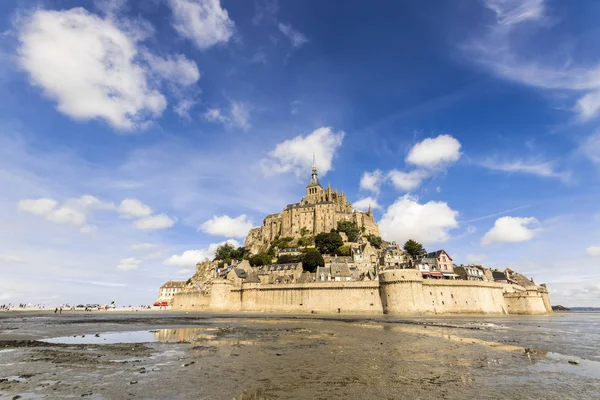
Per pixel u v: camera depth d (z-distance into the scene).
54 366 23.78
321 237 168.75
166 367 23.59
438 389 18.44
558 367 23.88
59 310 130.62
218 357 27.30
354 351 30.16
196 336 41.53
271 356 27.73
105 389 18.30
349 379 20.44
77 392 17.78
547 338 39.81
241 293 119.94
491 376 21.27
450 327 53.53
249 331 47.28
